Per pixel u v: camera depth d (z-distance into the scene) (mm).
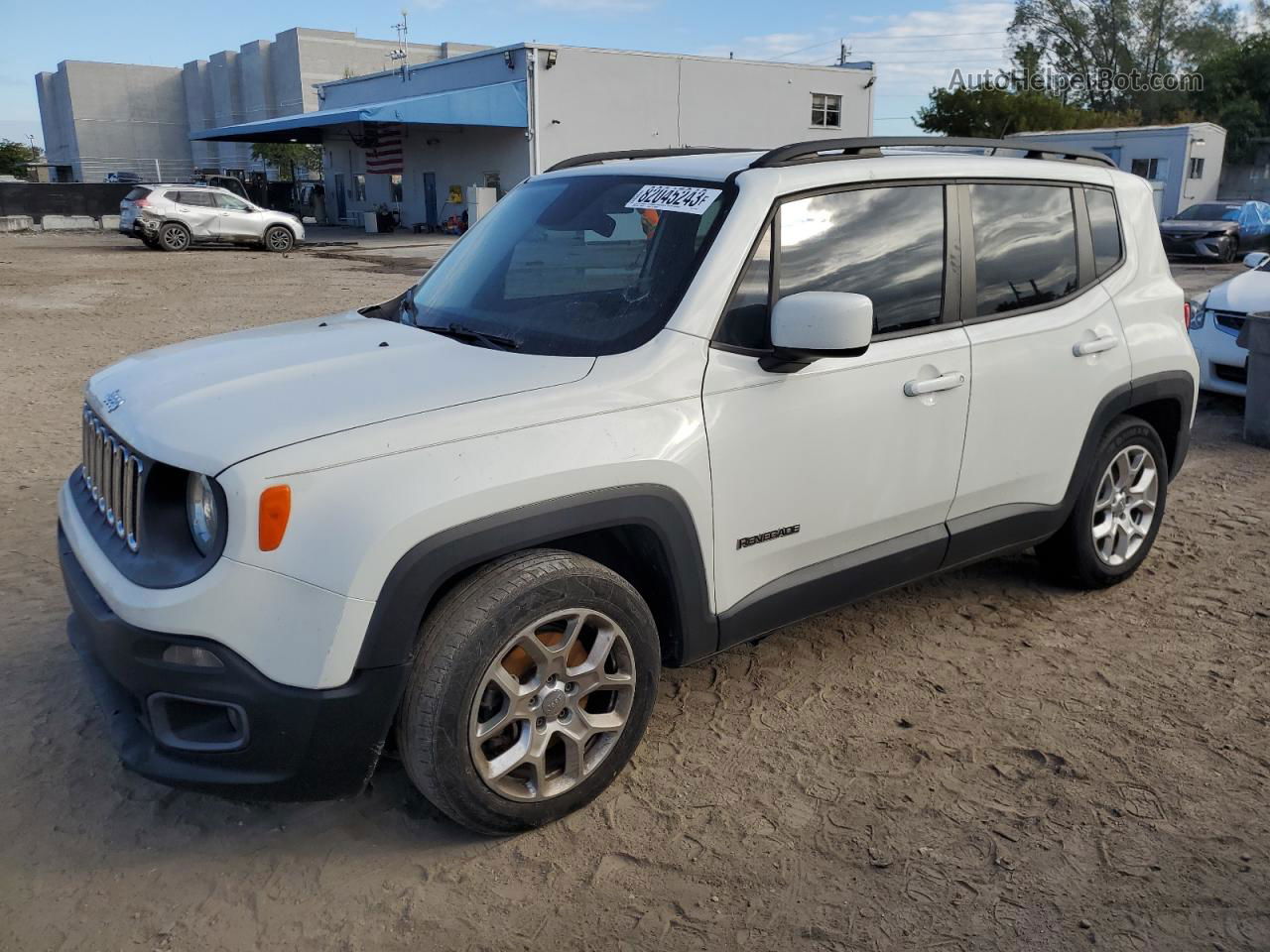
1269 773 3199
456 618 2592
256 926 2551
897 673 3840
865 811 3014
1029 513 3998
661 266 3158
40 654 3893
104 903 2617
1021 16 62469
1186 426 4633
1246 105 51438
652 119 34156
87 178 81062
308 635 2428
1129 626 4250
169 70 83750
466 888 2689
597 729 2906
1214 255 21797
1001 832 2918
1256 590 4617
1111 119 51062
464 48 78688
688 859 2805
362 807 3016
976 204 3734
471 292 3549
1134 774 3197
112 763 3211
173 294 15969
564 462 2674
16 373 9445
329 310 13977
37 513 5496
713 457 2979
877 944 2506
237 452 2461
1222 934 2531
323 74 72688
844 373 3270
